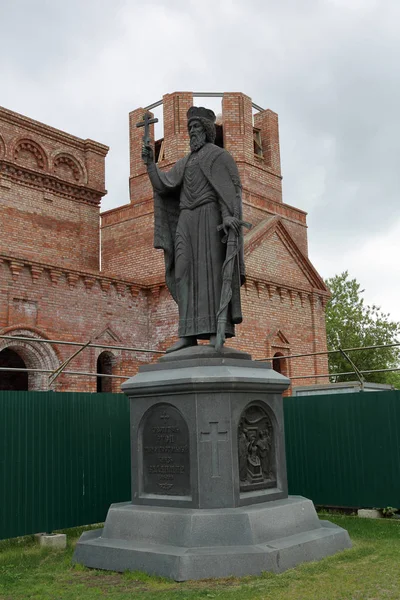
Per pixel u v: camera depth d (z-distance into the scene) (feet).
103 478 36.50
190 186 26.96
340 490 39.70
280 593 19.75
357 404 39.83
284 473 26.35
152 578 21.79
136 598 19.77
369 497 38.63
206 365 24.70
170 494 24.49
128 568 22.80
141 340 65.21
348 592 19.86
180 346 26.73
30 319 55.77
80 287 60.34
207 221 26.58
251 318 66.95
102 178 82.94
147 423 25.52
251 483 24.73
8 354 69.82
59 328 57.77
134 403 25.82
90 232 80.12
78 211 79.46
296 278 75.20
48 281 57.67
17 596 21.35
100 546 23.90
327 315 132.87
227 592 19.89
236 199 26.40
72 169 80.38
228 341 63.67
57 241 76.18
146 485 25.29
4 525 31.27
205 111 27.89
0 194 71.05
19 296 55.11
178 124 74.59
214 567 21.43
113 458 37.29
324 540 24.70
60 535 32.63
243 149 75.46
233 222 25.80
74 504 34.68
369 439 39.09
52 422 34.47
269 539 23.21
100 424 36.94
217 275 26.30
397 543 28.07
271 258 71.77
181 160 27.81
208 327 26.03
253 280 67.62
